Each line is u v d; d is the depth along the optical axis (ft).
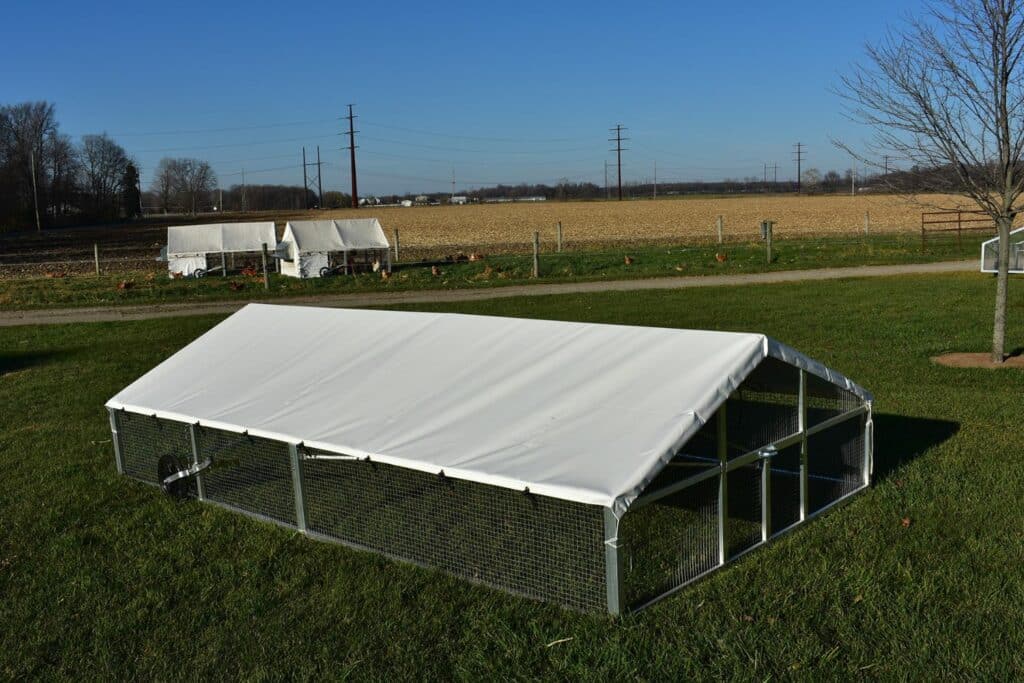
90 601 17.92
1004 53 36.04
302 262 89.45
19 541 21.50
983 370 37.37
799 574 17.52
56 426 33.24
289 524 21.84
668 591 16.83
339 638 15.84
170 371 27.94
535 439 17.76
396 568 18.80
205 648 15.79
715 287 71.82
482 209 319.06
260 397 23.91
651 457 15.89
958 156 38.01
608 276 82.99
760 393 19.43
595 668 14.28
